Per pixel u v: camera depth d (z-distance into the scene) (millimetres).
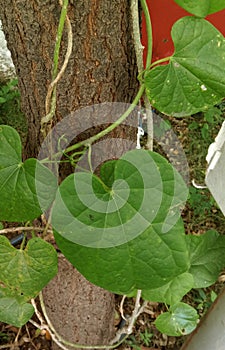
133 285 585
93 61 601
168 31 875
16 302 673
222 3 539
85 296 830
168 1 868
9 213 582
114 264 573
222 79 557
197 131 1274
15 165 571
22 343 967
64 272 790
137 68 622
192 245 720
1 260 615
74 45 588
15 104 1259
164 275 582
